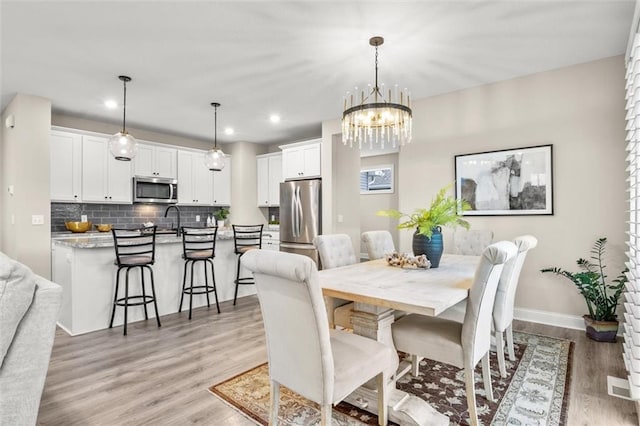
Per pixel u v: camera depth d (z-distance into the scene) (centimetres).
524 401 204
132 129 564
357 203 567
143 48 295
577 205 332
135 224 576
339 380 150
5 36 273
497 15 249
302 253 529
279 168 648
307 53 306
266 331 167
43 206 404
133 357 272
